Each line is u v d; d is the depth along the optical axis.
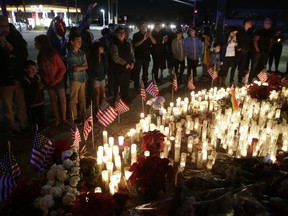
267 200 3.89
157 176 3.62
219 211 3.46
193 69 10.62
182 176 4.45
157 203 3.62
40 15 44.75
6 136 6.05
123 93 8.16
